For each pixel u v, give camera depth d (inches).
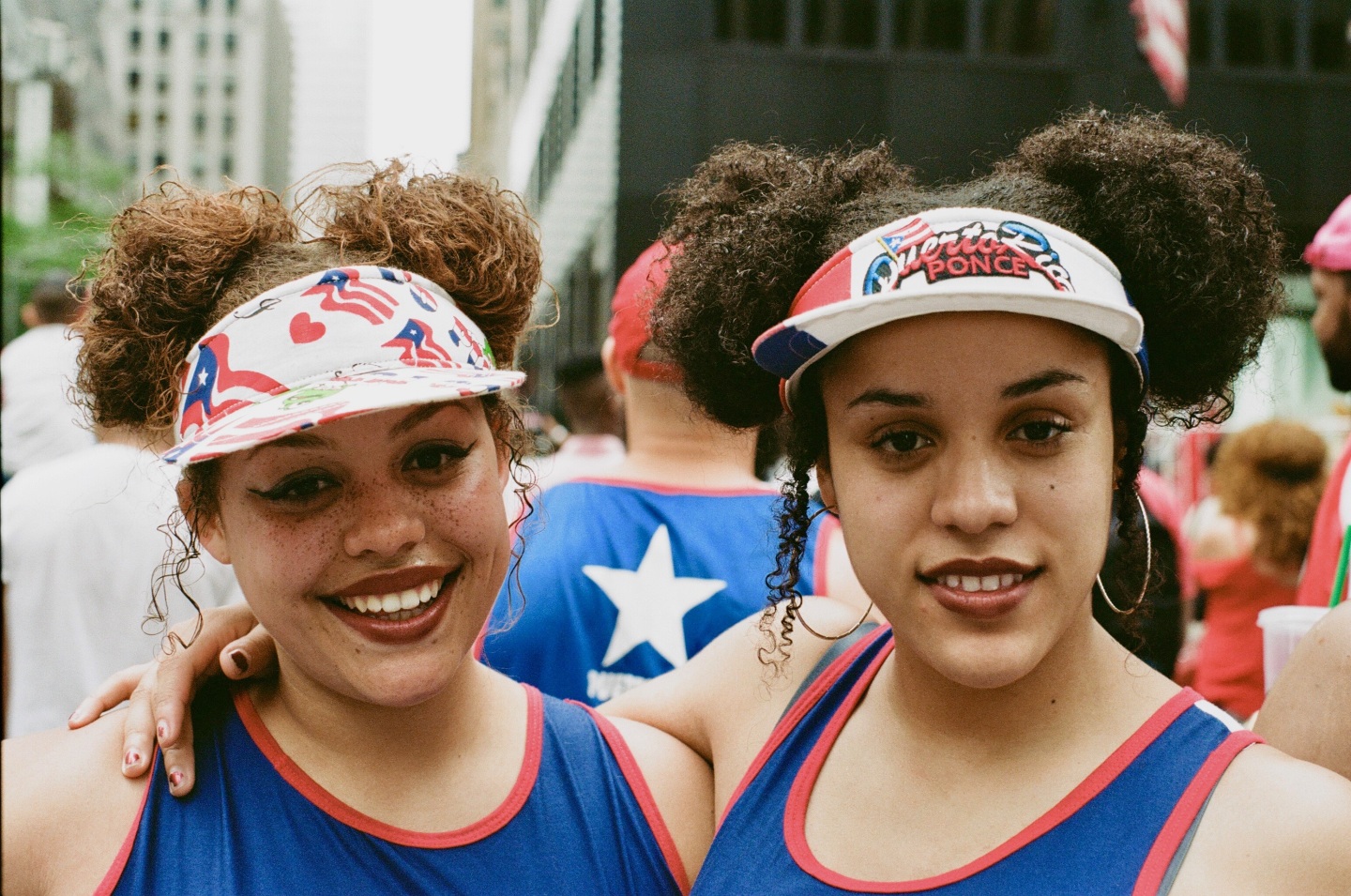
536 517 81.3
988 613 42.9
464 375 45.6
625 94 189.5
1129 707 45.3
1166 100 190.1
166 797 48.2
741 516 79.6
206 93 2886.3
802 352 45.4
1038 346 41.7
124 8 2832.2
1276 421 133.8
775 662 55.7
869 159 52.3
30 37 629.6
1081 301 40.4
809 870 46.2
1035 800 44.1
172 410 50.3
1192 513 201.6
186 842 47.2
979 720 46.4
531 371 205.6
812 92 189.2
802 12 189.3
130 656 97.7
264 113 2933.1
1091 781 43.3
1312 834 38.7
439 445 46.7
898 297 41.1
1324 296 84.5
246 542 46.2
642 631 76.9
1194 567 134.0
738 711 55.4
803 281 49.4
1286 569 129.1
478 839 48.7
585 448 177.9
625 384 86.9
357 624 46.9
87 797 48.1
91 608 97.0
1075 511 42.7
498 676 55.4
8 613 98.1
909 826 45.8
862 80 189.8
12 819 47.1
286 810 48.3
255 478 45.2
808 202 49.3
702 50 189.0
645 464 83.1
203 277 49.1
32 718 96.4
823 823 47.9
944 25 188.2
